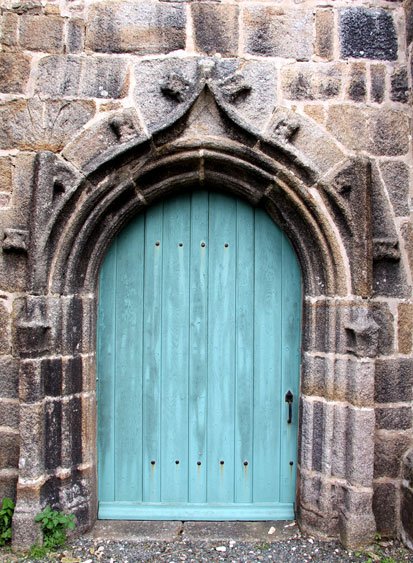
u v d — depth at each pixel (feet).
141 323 8.63
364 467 7.54
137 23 7.84
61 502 7.68
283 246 8.61
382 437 7.93
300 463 8.27
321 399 8.01
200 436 8.67
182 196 8.59
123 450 8.66
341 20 7.97
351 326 7.57
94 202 7.75
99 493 8.60
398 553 7.45
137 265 8.61
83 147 7.69
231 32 7.88
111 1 7.84
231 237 8.63
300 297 8.60
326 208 7.80
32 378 7.38
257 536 8.02
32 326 7.27
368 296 7.59
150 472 8.70
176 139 7.75
